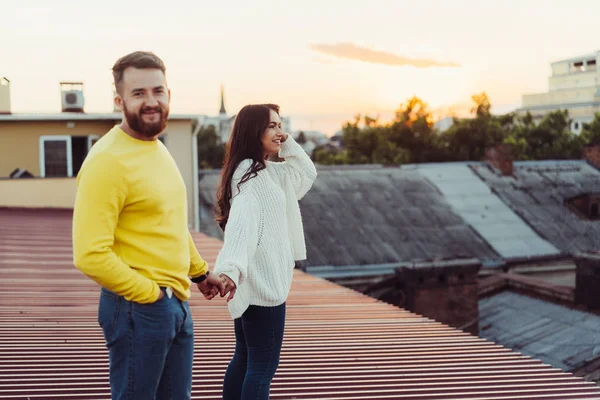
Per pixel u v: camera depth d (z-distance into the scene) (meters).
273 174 2.94
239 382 3.04
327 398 3.67
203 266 2.56
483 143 47.75
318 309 6.48
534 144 53.03
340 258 16.61
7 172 19.47
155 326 2.23
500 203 21.45
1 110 19.75
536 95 78.88
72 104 20.22
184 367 2.42
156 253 2.23
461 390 3.86
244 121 2.83
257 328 2.84
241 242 2.66
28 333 5.09
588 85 72.88
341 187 21.14
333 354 4.62
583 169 25.45
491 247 18.38
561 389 3.90
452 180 22.92
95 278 2.09
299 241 3.00
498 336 11.17
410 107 51.34
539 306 12.14
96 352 4.51
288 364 4.34
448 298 11.73
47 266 8.84
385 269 16.58
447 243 18.28
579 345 10.06
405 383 3.97
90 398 3.56
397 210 19.95
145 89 2.17
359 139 54.94
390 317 6.09
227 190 2.85
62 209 17.00
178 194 2.33
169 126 19.97
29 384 3.79
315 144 124.00
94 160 2.12
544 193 22.70
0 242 11.00
